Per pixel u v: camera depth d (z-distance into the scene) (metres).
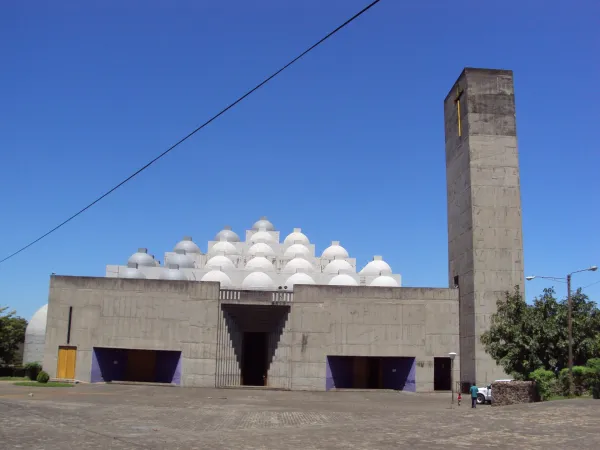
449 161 62.50
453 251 60.38
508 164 56.44
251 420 28.28
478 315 53.78
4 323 70.75
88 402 36.53
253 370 59.25
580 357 42.97
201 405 36.91
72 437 20.19
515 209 55.78
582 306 44.38
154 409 33.06
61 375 55.97
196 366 55.38
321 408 36.50
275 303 56.25
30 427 22.59
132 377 58.56
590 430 22.50
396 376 58.53
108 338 56.09
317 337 56.09
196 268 81.00
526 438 20.66
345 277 74.38
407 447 18.70
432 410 35.69
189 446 18.67
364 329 56.56
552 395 38.44
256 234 90.25
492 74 57.94
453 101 61.47
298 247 86.00
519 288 52.66
